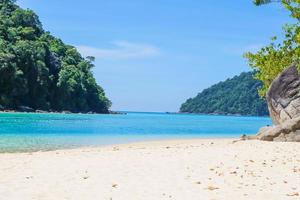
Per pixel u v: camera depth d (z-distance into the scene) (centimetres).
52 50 15625
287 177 1213
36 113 11212
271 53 3650
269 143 2283
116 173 1240
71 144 2812
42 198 923
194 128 6412
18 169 1311
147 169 1312
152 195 959
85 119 8775
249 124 9750
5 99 11019
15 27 14500
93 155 1683
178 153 1739
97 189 1020
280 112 2853
